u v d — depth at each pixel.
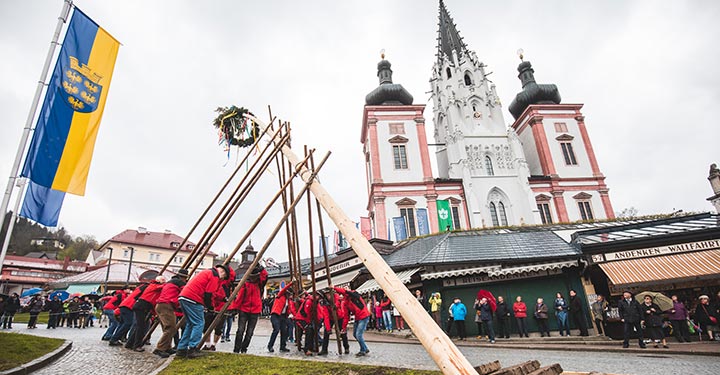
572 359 9.42
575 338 14.95
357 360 8.10
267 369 5.61
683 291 16.12
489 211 44.16
